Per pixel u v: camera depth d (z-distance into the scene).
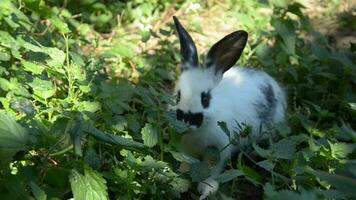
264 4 1.93
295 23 1.84
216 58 1.39
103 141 1.13
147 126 1.20
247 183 1.36
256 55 1.72
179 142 1.27
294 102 1.61
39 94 1.33
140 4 2.03
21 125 1.12
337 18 2.05
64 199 1.15
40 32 1.65
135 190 1.17
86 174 1.08
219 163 1.37
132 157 1.17
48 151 1.12
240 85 1.43
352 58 1.73
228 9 2.05
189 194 1.33
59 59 1.37
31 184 1.06
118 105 1.31
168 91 1.60
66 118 1.17
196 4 2.03
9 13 1.53
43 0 1.77
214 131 1.37
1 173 1.07
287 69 1.67
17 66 1.46
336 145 1.27
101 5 1.96
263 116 1.45
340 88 1.62
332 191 1.04
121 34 1.88
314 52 1.69
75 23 1.78
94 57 1.60
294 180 1.22
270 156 1.25
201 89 1.36
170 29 1.86
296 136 1.35
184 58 1.39
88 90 1.33
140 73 1.63
